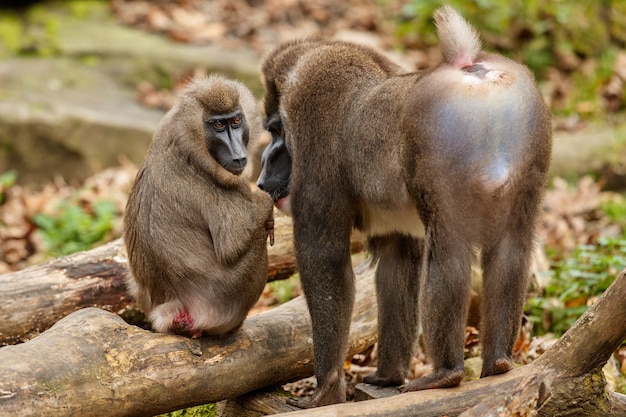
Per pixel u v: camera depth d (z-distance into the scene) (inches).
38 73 828.0
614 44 904.9
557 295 462.9
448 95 293.7
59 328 308.5
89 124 756.6
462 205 296.7
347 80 346.0
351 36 887.1
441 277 298.4
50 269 401.1
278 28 924.0
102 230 623.5
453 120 292.0
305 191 348.2
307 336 361.4
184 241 337.1
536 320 444.5
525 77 299.4
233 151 336.5
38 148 747.4
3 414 269.4
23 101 776.9
